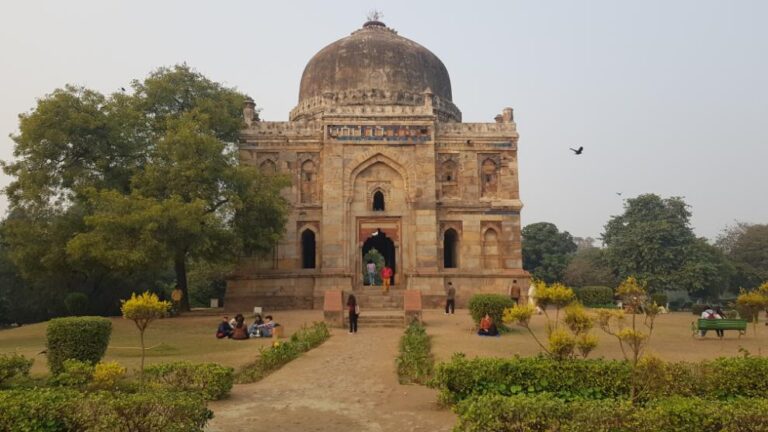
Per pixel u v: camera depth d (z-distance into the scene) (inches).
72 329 558.9
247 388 510.0
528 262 2721.5
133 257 936.3
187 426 323.0
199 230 985.5
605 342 738.2
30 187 1057.5
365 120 1343.5
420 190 1322.6
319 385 521.7
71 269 1128.8
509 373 425.4
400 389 502.9
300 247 1326.3
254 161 1355.8
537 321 987.9
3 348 799.1
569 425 318.0
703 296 2166.6
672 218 2171.5
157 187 1065.5
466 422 326.0
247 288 1295.5
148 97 1239.5
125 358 658.2
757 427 309.9
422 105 1476.4
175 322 1038.4
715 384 413.7
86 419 330.0
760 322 1115.3
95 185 1096.8
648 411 324.5
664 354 642.8
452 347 697.6
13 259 1104.8
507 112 1416.1
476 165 1375.5
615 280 2212.1
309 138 1366.9
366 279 2059.5
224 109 1261.1
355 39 1569.9
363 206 1331.2
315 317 1096.2
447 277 1299.2
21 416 325.7
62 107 1080.2
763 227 2637.8
